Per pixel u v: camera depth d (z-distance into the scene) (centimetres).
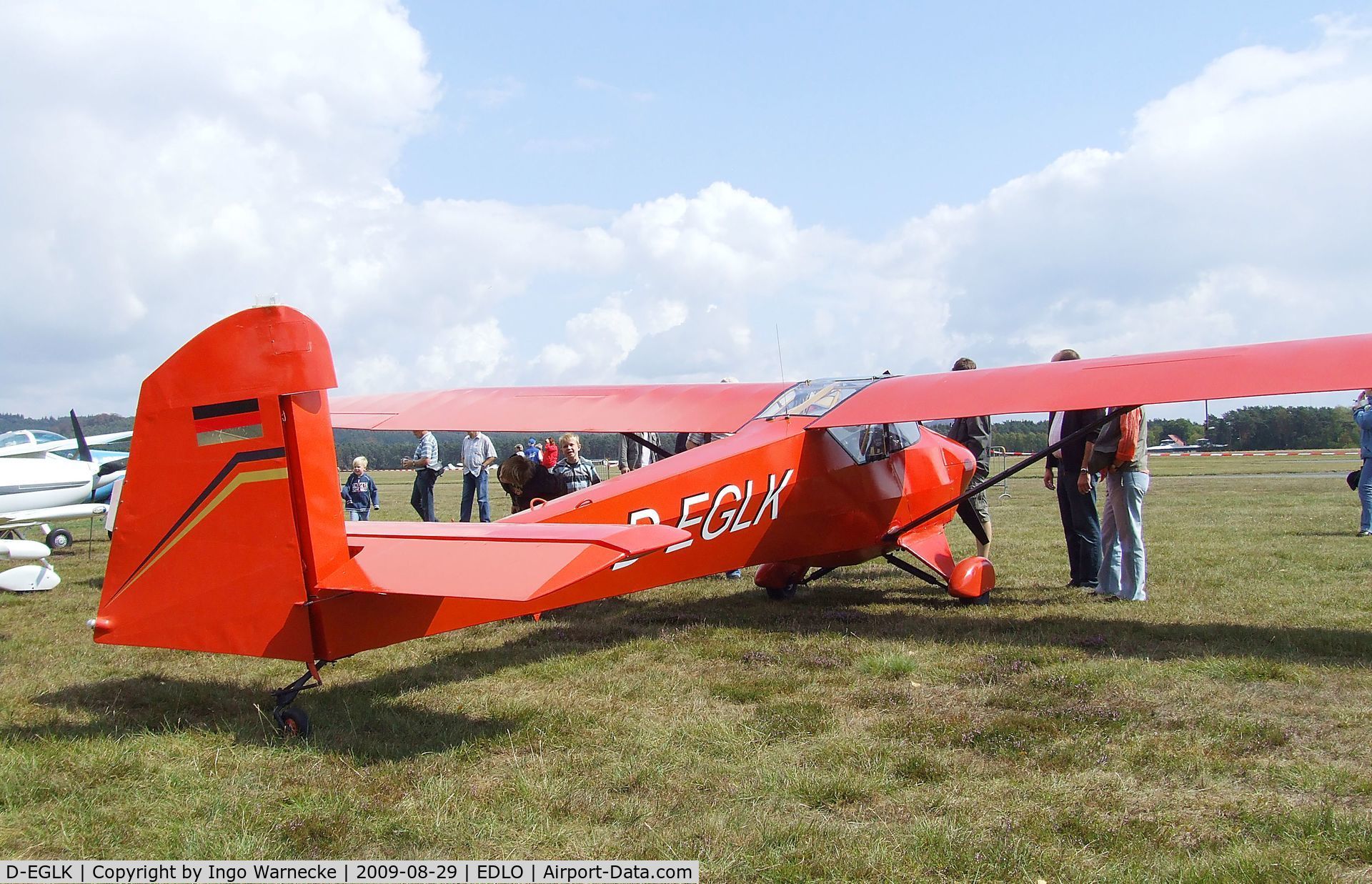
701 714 418
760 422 660
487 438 1192
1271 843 279
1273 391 479
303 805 311
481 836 289
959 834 287
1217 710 413
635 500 557
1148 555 928
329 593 377
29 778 333
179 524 368
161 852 279
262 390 366
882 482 699
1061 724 396
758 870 266
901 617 655
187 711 428
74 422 1485
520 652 552
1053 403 541
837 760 355
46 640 596
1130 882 256
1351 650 521
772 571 738
